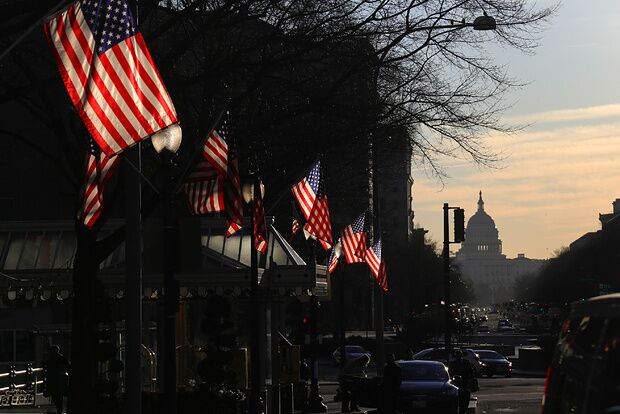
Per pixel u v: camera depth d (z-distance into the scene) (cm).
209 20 3169
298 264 4466
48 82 3038
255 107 3909
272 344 4878
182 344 4391
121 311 4647
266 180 4928
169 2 3494
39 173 6769
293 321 7025
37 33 3494
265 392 4388
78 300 3234
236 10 3231
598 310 1118
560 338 1286
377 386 5944
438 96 3597
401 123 3594
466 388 5744
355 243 5725
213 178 3341
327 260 6094
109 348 3709
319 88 3666
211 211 3362
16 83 4266
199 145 2991
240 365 4312
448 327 8450
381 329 6688
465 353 11256
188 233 2770
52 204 6750
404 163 5259
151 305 4828
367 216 6994
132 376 2534
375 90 3641
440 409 5234
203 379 3897
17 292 4341
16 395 5262
